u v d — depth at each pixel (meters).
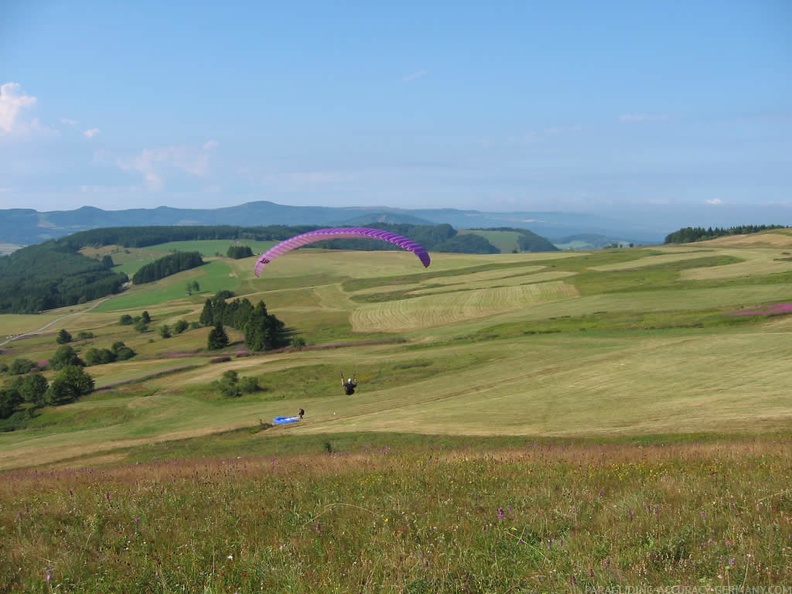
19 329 141.62
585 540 8.17
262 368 71.44
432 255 187.75
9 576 8.35
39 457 45.62
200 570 8.03
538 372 53.41
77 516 11.30
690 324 66.75
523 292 106.88
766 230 191.62
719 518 8.74
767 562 6.95
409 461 16.09
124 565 8.45
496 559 7.71
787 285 85.69
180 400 63.66
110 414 61.38
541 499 10.65
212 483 13.86
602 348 60.22
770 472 11.99
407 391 54.16
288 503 11.45
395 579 7.14
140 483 14.80
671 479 11.55
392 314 102.88
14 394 67.50
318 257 185.25
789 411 33.62
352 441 37.12
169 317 133.00
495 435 34.88
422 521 9.56
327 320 104.88
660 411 37.09
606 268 129.25
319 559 8.21
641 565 7.17
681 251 151.38
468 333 79.44
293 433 42.69
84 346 113.12
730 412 34.84
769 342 52.38
